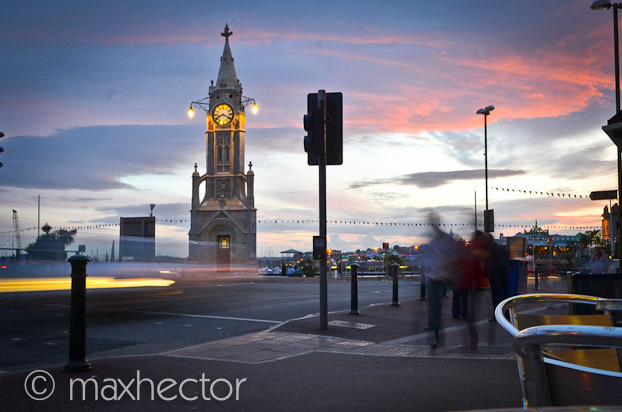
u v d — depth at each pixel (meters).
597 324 2.90
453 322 11.30
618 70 16.77
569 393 1.77
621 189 12.25
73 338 6.29
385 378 6.02
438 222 8.60
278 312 13.12
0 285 12.89
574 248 64.94
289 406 4.91
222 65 68.50
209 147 67.19
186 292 16.61
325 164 10.14
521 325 2.88
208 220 64.81
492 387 5.61
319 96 10.14
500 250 10.05
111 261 13.87
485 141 33.62
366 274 51.34
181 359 7.04
